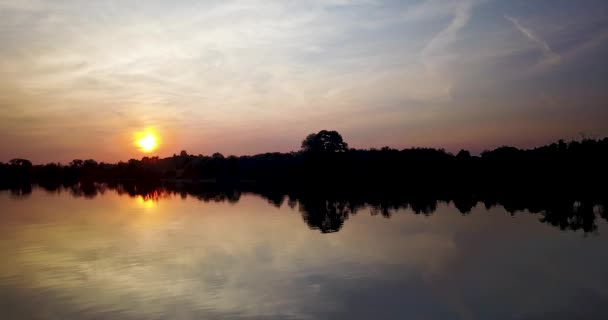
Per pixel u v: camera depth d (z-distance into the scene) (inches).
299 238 1365.7
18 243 1336.1
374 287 836.6
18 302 773.9
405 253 1133.1
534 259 1061.8
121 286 858.1
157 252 1170.6
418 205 2391.7
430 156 5012.3
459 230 1505.9
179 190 4685.0
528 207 2217.0
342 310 716.0
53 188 5841.5
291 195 3405.5
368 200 2755.9
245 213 2130.9
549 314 695.7
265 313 705.0
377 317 685.3
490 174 4498.0
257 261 1051.9
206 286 849.5
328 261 1045.8
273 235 1427.2
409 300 763.4
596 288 829.2
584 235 1381.6
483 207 2239.2
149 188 5408.5
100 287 852.6
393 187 4165.8
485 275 921.5
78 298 788.0
